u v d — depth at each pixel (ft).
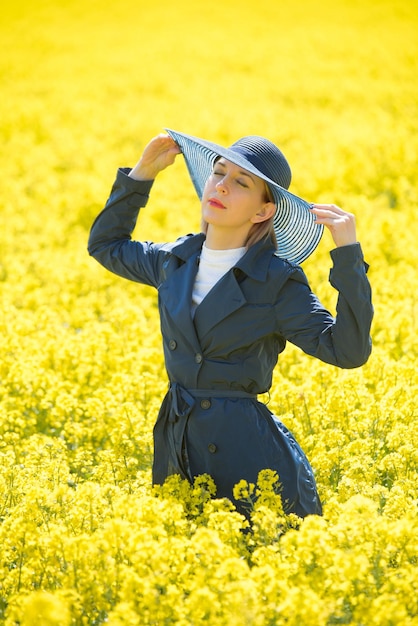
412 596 14.84
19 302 42.83
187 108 114.01
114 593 15.56
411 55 156.25
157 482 19.27
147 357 30.99
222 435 17.94
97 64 161.17
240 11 229.86
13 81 145.89
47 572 16.69
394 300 38.86
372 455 23.07
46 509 18.89
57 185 73.87
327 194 63.05
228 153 17.66
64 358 31.53
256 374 18.01
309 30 196.13
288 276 17.58
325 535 15.28
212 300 17.67
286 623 13.94
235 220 17.97
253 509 17.47
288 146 86.17
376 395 27.50
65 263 49.52
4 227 60.59
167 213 62.34
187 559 15.84
